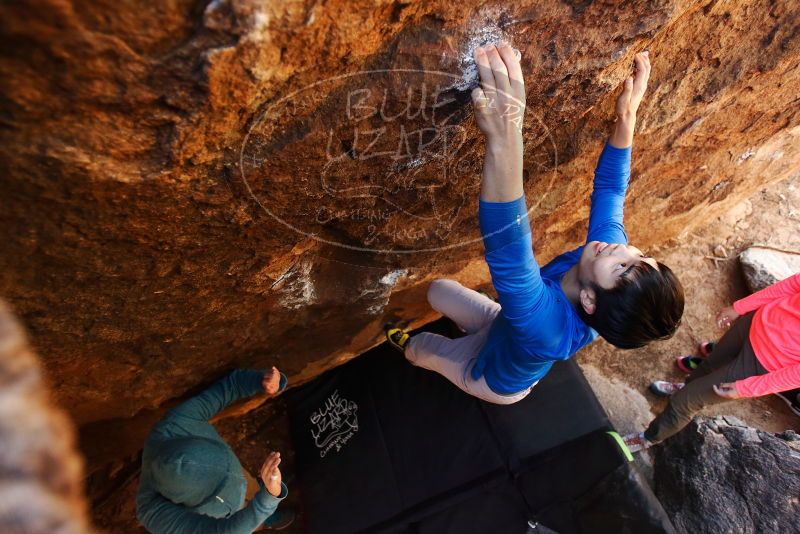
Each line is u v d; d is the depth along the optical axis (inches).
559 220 79.4
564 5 36.7
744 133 79.0
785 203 128.6
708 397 76.8
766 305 72.1
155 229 36.4
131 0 22.3
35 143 26.1
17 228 31.1
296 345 78.8
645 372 109.4
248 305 56.5
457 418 95.2
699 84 59.2
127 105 26.3
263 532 94.9
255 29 25.2
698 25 49.6
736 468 86.3
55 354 46.3
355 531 90.0
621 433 101.8
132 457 91.4
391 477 93.0
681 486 89.3
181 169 31.9
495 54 36.0
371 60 33.4
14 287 35.9
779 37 56.9
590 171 65.9
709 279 119.9
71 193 30.0
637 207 92.0
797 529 78.0
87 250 35.6
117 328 47.1
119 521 89.7
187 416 65.7
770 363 69.6
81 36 22.4
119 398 62.6
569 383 95.5
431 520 88.2
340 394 101.2
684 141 73.0
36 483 10.9
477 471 90.7
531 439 91.2
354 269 63.1
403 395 98.4
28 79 23.1
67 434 12.7
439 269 73.6
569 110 48.2
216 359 66.7
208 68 25.9
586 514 83.9
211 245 41.7
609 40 40.9
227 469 63.6
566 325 48.8
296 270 54.5
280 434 104.1
